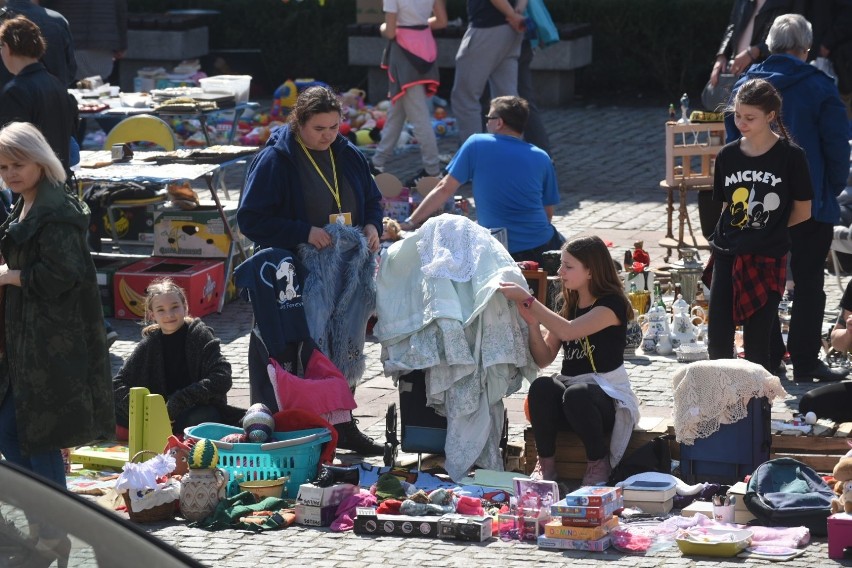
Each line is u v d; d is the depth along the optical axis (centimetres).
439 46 5684
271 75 6159
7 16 2923
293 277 1967
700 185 3000
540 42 4072
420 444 1939
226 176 4238
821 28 3416
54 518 870
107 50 4678
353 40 5788
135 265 2909
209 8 6206
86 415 1611
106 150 3325
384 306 1944
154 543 874
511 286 1867
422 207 2694
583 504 1627
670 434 1895
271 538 1677
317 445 1852
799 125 2261
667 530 1672
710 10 5641
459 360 1873
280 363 1961
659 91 5894
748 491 1681
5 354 1627
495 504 1798
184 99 3638
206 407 1997
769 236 2120
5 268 1617
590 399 1811
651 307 2603
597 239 1878
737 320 2155
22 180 1583
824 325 2617
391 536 1683
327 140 2005
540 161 2656
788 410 2145
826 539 1641
